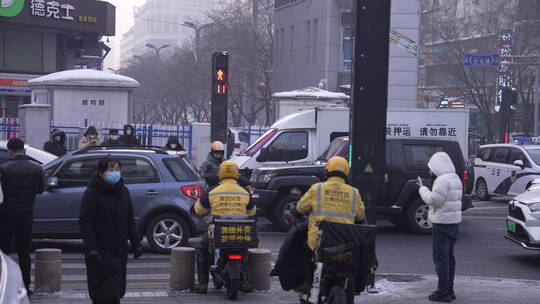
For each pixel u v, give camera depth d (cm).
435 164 1431
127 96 4244
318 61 7788
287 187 2412
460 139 3061
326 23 7644
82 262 1830
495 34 8312
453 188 1420
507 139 4916
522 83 8281
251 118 9912
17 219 1391
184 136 4325
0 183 1351
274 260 1905
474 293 1529
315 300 1116
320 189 1158
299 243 1205
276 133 2988
